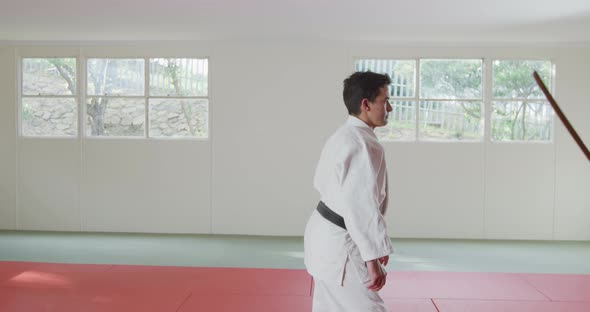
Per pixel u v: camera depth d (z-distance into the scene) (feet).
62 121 24.61
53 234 23.70
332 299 6.95
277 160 23.98
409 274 14.53
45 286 13.00
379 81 7.04
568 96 23.67
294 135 23.94
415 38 23.06
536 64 24.00
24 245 21.33
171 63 24.35
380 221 6.47
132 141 24.29
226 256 19.76
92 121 24.50
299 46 23.89
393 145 23.89
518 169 23.80
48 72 24.56
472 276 14.35
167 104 24.43
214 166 24.12
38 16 19.53
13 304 11.66
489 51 23.71
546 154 23.76
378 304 6.91
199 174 24.20
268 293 12.66
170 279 13.76
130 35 22.94
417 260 19.44
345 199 6.52
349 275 6.84
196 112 24.41
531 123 24.07
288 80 23.89
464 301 12.21
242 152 24.06
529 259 19.83
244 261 18.99
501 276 14.34
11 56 24.29
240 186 24.08
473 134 24.14
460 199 23.84
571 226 23.73
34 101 24.59
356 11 18.38
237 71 23.93
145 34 22.68
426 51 23.72
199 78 24.35
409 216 23.89
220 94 23.98
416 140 23.99
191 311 11.35
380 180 6.82
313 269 7.09
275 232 24.06
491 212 23.81
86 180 24.43
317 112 23.90
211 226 24.22
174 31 22.02
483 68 23.95
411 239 23.54
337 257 6.86
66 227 24.49
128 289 12.87
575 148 23.68
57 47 24.17
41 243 21.75
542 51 23.63
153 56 24.04
